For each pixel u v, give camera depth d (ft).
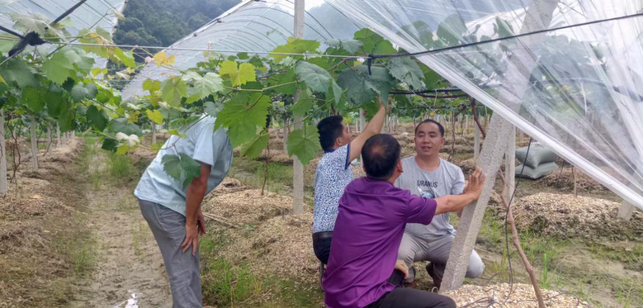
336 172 10.29
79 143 80.94
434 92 12.95
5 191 24.81
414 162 11.97
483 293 9.86
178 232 10.17
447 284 10.25
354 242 7.63
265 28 30.22
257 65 13.26
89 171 46.55
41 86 8.97
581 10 7.02
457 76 7.56
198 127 10.12
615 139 6.89
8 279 14.87
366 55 9.76
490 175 9.25
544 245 17.76
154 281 17.15
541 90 7.06
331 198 10.27
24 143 63.46
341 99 10.56
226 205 23.73
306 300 13.07
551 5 7.05
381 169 7.84
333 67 9.94
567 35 7.00
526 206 20.99
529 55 7.08
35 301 14.02
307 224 18.86
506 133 9.06
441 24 7.71
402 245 11.71
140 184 10.22
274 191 31.32
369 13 8.55
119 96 10.49
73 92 8.92
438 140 11.60
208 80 8.17
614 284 14.05
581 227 18.54
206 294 14.92
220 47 37.58
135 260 19.47
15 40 7.59
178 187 10.07
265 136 12.23
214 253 18.80
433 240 11.96
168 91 8.09
